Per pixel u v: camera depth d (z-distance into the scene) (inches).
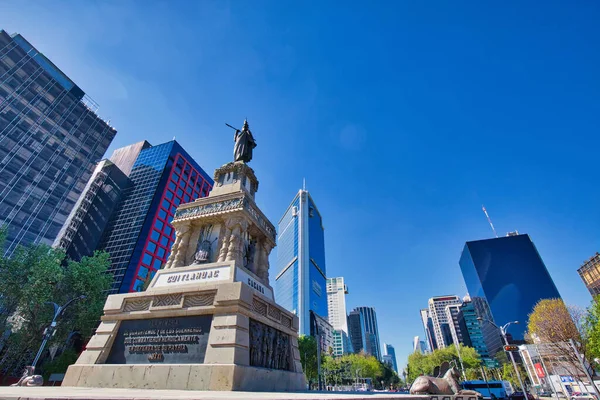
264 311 543.8
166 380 401.1
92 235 3405.5
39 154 2731.3
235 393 306.5
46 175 2738.7
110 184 3777.1
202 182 4488.2
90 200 3673.7
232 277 519.5
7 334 1705.2
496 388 1718.8
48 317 1557.6
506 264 5949.8
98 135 3324.3
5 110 2566.4
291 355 614.5
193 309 470.0
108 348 471.8
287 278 7746.1
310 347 2770.7
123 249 3235.7
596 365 1584.6
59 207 2765.7
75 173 2994.6
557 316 1656.0
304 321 6181.1
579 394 1581.0
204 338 442.3
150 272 3203.7
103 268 1792.6
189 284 537.6
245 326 460.1
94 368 439.2
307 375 2689.5
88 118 3275.1
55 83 3038.9
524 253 5994.1
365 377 4500.5
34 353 1625.2
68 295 1644.9
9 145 2527.1
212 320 455.8
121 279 2979.8
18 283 1485.0
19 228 2420.0
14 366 1667.1
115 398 195.3
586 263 3806.6
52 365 1604.3
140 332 479.5
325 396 267.0
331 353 5369.1
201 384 384.5
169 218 3698.3
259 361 478.3
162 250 3469.5
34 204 2578.7
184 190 4087.1
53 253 1628.9
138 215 3491.6
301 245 7401.6
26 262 1537.9
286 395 282.7
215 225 641.6
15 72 2714.1
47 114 2888.8
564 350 1537.9
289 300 7190.0
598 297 1432.1
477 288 6210.6
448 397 358.6
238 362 409.4
